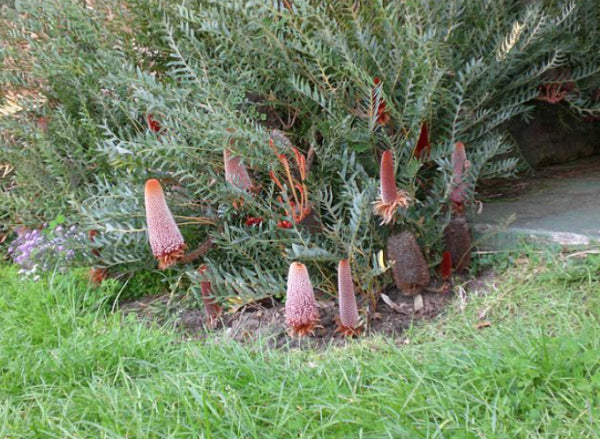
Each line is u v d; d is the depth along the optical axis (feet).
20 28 6.93
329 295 5.50
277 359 4.77
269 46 5.88
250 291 5.34
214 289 5.42
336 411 4.07
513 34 5.77
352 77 5.57
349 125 5.55
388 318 5.26
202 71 5.83
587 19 6.79
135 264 5.95
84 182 6.69
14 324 5.37
